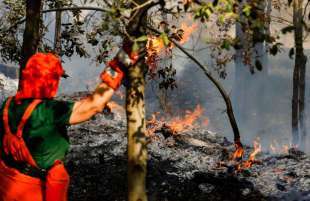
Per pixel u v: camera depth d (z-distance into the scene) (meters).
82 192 9.41
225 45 4.27
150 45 4.64
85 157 10.95
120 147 11.68
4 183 4.30
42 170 4.27
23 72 4.28
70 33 13.87
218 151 11.88
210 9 4.16
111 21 4.43
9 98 4.35
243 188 9.45
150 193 9.26
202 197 9.13
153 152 11.34
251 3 4.25
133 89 4.94
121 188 9.53
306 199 8.98
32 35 8.31
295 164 10.85
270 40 4.34
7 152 4.30
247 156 11.57
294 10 15.02
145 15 4.89
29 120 4.17
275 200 9.03
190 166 10.59
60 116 4.13
